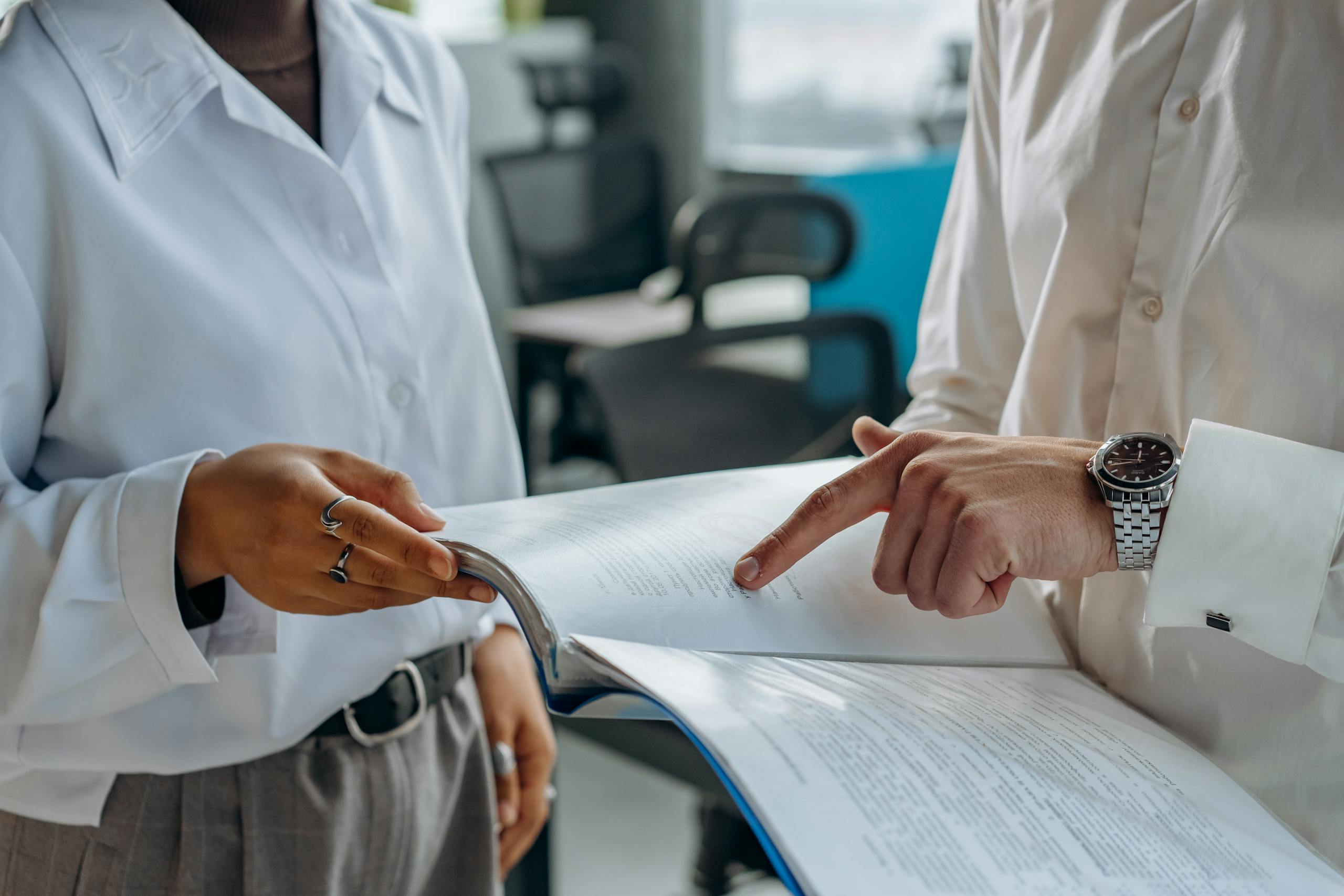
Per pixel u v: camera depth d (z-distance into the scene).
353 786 0.81
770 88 5.11
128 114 0.71
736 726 0.49
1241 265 0.63
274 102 0.82
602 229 3.82
